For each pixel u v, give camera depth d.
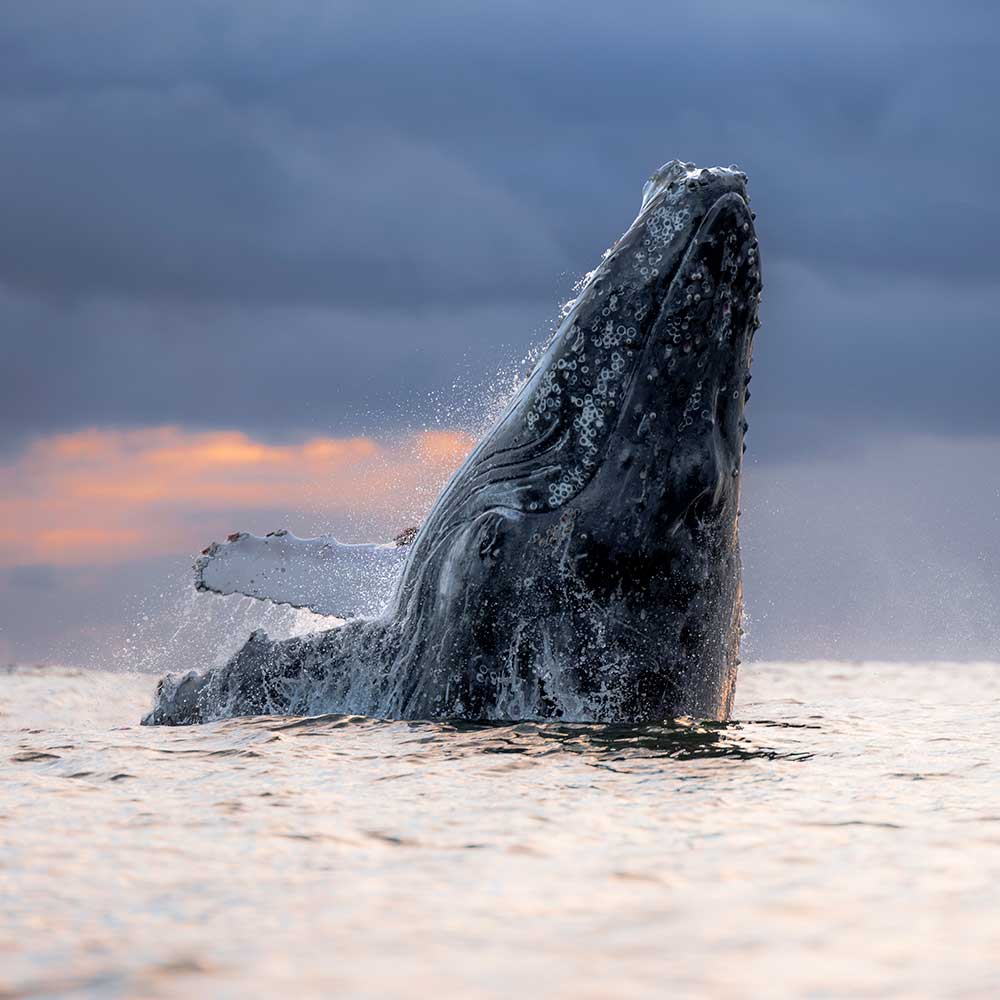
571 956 18.31
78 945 19.00
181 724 45.84
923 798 28.91
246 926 19.83
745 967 17.80
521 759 33.88
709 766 32.97
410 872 22.86
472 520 41.47
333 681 43.72
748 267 39.78
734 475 41.03
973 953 18.36
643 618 40.38
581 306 40.41
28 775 32.41
